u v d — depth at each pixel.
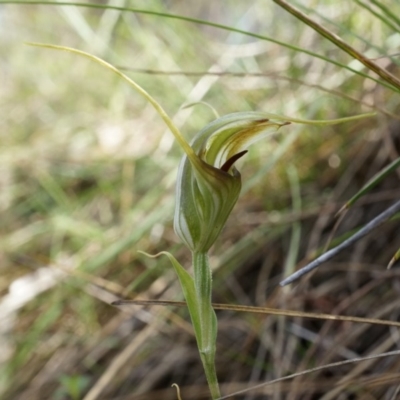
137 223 0.43
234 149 0.22
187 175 0.22
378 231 0.35
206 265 0.22
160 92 0.52
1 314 0.43
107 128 0.58
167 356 0.37
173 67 0.50
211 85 0.45
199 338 0.22
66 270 0.36
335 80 0.40
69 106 0.66
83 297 0.42
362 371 0.29
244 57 0.49
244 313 0.36
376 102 0.36
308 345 0.33
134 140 0.54
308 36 0.44
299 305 0.34
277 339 0.32
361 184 0.38
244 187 0.35
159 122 0.52
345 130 0.40
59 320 0.43
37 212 0.54
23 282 0.45
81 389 0.36
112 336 0.39
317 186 0.41
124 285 0.42
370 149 0.38
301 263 0.33
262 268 0.38
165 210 0.39
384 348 0.30
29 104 0.69
